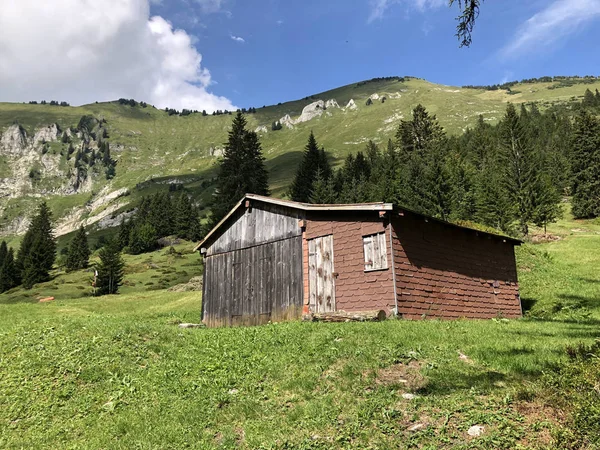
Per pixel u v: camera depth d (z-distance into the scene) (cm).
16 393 1031
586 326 1427
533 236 5578
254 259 2258
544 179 6344
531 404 691
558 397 679
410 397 777
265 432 742
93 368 1140
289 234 2091
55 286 8562
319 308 1878
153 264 9256
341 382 886
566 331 1277
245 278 2288
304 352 1111
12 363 1202
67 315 2847
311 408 792
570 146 9606
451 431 648
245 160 6875
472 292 2039
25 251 11875
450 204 5947
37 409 959
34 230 12469
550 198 5944
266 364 1069
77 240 11050
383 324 1386
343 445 663
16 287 9906
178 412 880
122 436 816
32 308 3200
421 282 1772
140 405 941
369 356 1002
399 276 1673
